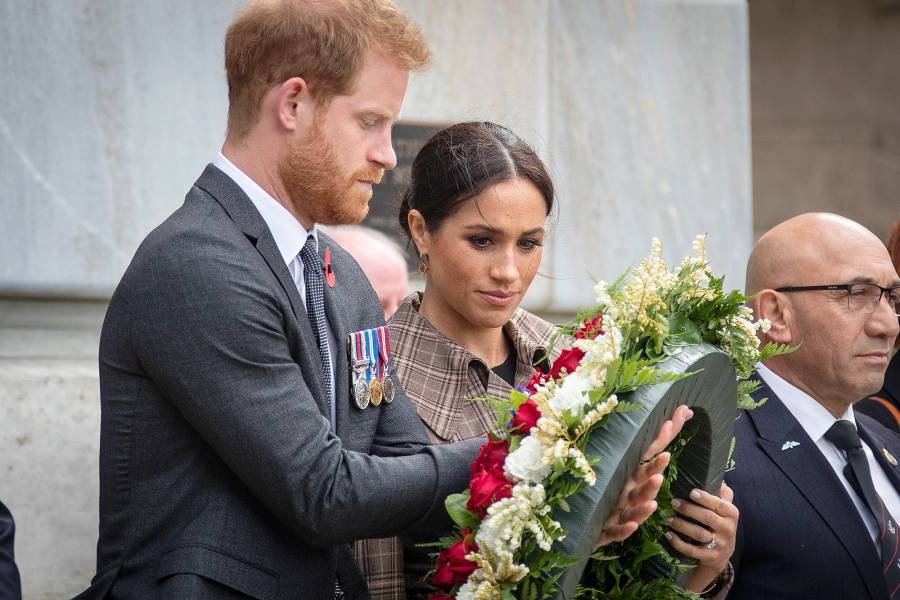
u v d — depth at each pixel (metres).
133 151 13.66
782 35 30.67
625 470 7.07
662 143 16.50
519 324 9.84
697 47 16.77
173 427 7.32
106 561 7.55
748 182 16.92
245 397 7.08
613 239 16.14
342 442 7.86
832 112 30.62
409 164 15.14
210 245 7.29
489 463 7.20
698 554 8.42
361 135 7.66
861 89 30.59
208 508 7.29
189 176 13.88
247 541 7.28
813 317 10.47
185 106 13.91
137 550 7.36
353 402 8.02
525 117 15.69
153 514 7.32
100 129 13.54
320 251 8.39
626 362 7.15
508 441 7.24
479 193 8.87
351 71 7.52
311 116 7.55
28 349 13.09
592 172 16.09
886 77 30.53
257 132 7.67
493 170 8.90
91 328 13.49
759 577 9.77
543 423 6.88
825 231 10.66
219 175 7.70
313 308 7.88
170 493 7.32
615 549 8.05
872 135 30.50
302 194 7.68
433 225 9.11
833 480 10.05
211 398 7.06
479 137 9.12
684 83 16.69
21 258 13.09
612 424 7.07
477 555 6.85
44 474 12.65
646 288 7.65
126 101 13.66
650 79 16.50
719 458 8.38
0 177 13.11
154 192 13.70
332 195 7.67
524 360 9.62
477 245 8.97
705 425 8.06
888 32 30.53
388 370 8.46
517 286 9.02
